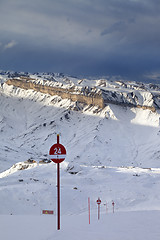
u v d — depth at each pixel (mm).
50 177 89875
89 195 70812
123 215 25641
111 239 14406
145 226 18047
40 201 62250
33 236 16578
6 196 62969
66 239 14969
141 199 68125
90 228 18141
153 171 112812
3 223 22609
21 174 95312
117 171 105938
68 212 58625
